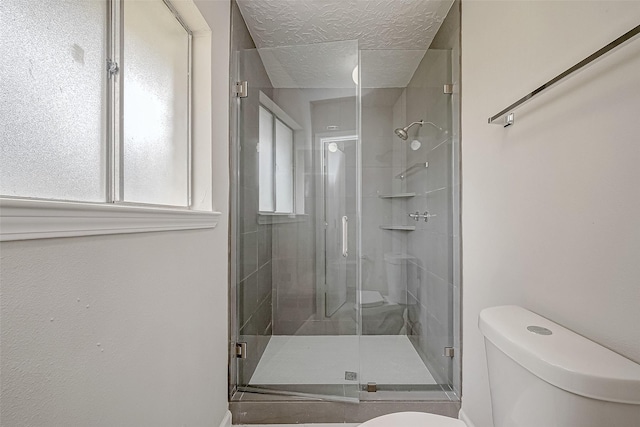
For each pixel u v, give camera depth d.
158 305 0.91
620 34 0.65
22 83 0.58
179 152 1.23
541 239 0.92
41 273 0.53
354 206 2.14
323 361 1.90
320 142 2.14
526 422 0.69
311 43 1.99
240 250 1.73
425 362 2.01
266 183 2.09
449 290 1.73
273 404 1.59
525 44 1.01
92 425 0.64
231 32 1.61
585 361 0.61
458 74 1.63
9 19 0.55
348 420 1.58
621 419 0.54
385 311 2.49
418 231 2.26
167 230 0.95
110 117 0.82
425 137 2.11
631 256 0.64
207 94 1.33
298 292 2.14
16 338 0.49
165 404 0.94
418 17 1.78
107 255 0.69
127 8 0.90
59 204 0.54
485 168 1.31
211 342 1.34
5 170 0.55
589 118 0.74
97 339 0.66
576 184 0.78
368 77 2.29
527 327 0.80
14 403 0.49
